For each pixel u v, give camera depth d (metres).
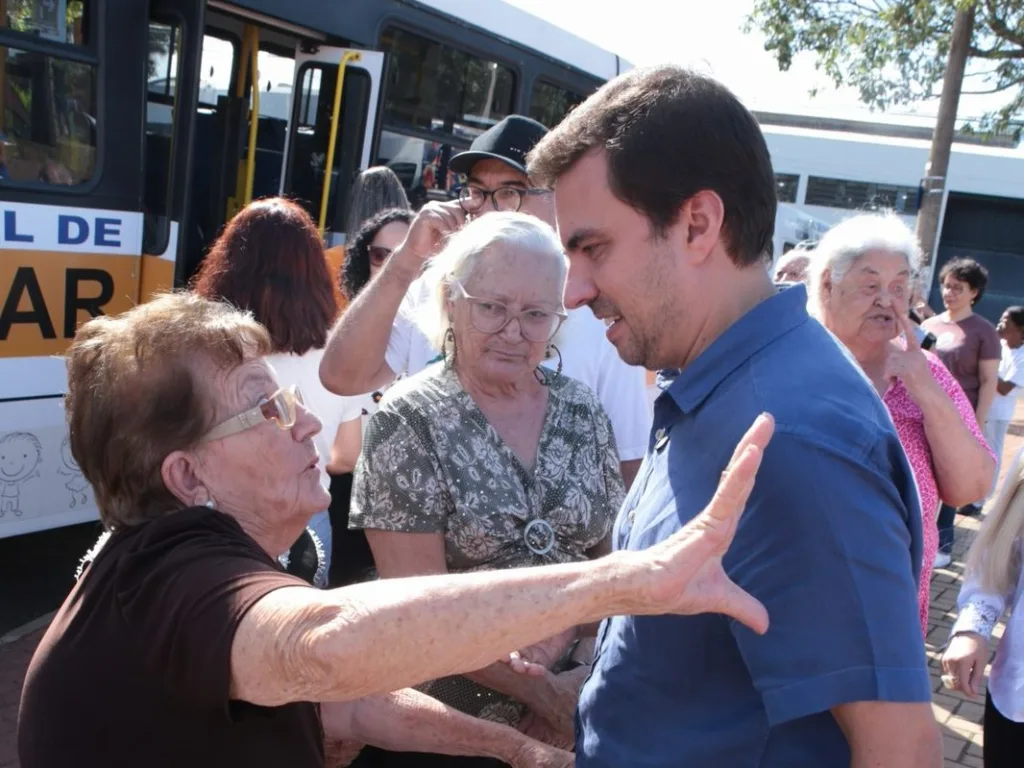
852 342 2.86
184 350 1.39
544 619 1.02
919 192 12.57
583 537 2.07
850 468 1.14
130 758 1.22
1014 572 2.54
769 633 1.13
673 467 1.32
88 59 4.24
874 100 13.38
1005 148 18.16
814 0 13.02
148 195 4.60
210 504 1.42
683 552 1.02
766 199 1.29
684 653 1.26
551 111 7.58
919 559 1.28
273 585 1.13
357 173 5.49
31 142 4.06
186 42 4.48
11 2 3.94
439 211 2.40
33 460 4.14
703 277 1.29
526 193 3.30
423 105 6.19
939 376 2.97
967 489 2.70
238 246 2.81
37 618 4.30
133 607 1.20
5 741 3.25
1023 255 17.77
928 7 12.11
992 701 2.45
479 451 1.99
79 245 4.27
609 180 1.27
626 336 1.37
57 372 4.21
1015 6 12.10
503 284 1.99
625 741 1.34
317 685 1.03
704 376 1.29
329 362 2.51
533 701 1.93
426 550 1.96
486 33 6.64
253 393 1.43
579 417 2.15
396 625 1.02
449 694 2.02
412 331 2.90
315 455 1.51
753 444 1.02
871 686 1.09
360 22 5.60
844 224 2.95
